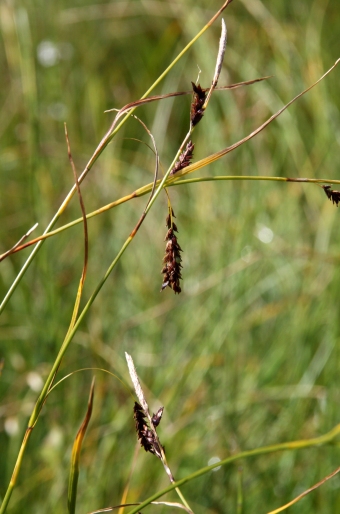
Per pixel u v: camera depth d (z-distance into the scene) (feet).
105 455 2.19
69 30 4.42
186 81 4.18
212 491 2.19
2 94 4.03
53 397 2.37
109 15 4.50
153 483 2.15
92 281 3.01
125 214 3.42
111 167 3.62
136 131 4.17
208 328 2.64
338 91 3.91
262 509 2.16
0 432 2.37
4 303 1.38
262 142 3.52
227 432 2.32
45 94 3.83
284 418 2.37
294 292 2.83
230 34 4.13
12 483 1.39
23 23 3.10
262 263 2.91
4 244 3.11
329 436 1.33
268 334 2.74
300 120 3.72
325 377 2.48
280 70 3.76
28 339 2.59
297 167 3.35
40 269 2.59
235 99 3.64
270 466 2.26
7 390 2.57
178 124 4.13
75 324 1.38
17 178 3.52
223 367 2.52
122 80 4.49
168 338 2.79
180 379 2.44
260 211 3.16
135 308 2.94
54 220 1.38
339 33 4.38
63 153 3.57
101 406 2.36
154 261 3.14
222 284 2.71
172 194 3.49
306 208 3.34
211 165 3.47
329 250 2.95
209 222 3.12
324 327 2.65
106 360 2.40
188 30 4.03
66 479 2.12
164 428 2.26
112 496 2.11
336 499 2.17
